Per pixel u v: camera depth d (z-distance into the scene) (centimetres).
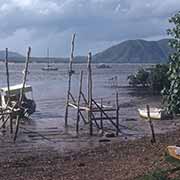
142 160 2472
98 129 4216
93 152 3061
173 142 2894
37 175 2408
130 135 3897
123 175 2134
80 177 2255
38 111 5719
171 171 1823
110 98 7631
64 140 3709
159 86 8369
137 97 7825
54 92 8950
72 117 5150
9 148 3362
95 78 14988
